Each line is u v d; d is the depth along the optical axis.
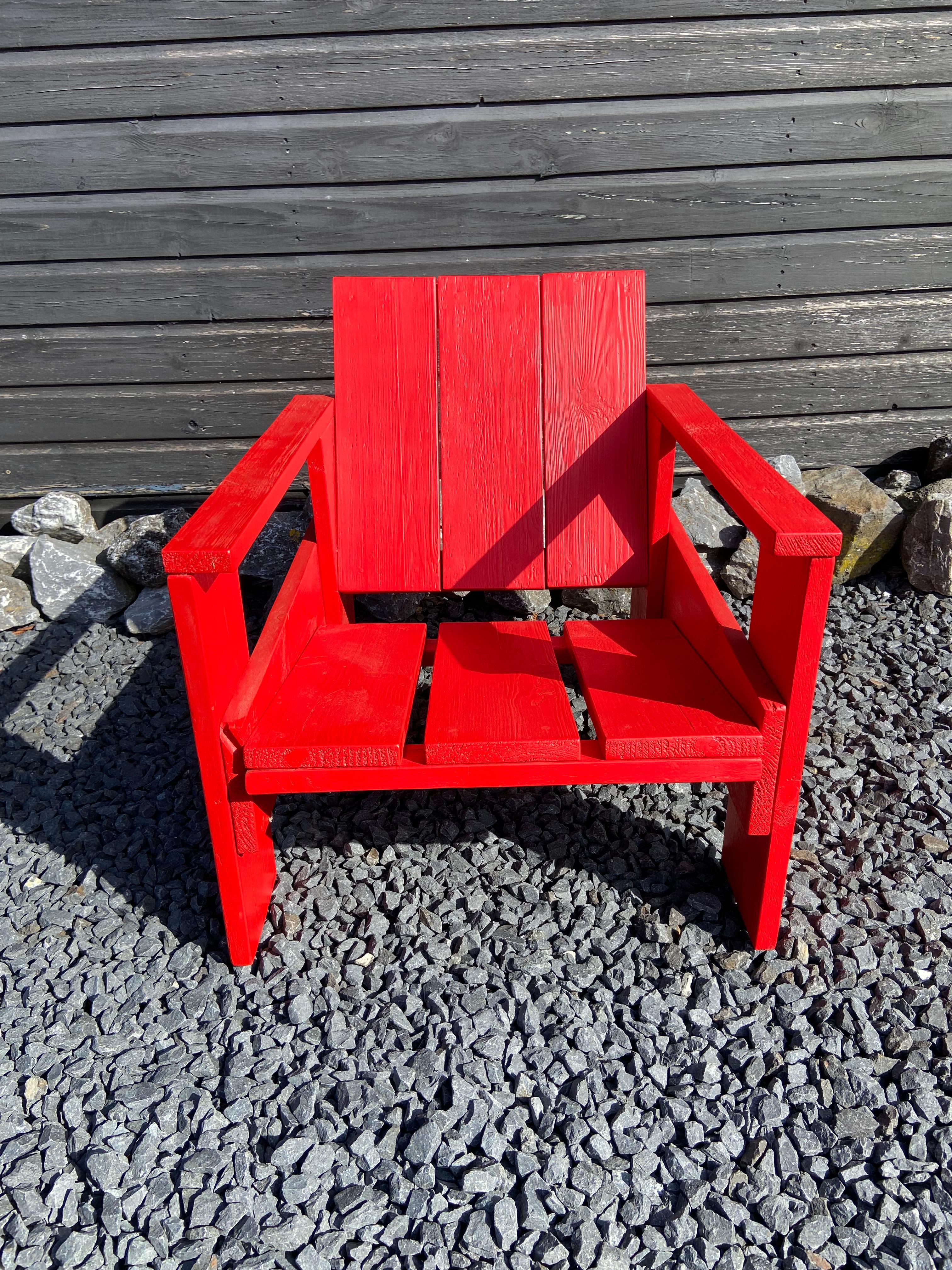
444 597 2.82
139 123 2.55
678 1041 1.49
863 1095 1.39
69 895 1.83
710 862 1.82
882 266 2.73
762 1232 1.23
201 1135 1.36
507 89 2.51
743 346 2.82
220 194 2.63
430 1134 1.33
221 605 1.46
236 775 1.46
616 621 1.91
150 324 2.79
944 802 1.97
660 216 2.65
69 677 2.58
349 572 2.04
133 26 2.45
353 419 2.01
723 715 1.48
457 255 2.70
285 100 2.52
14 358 2.82
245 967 1.64
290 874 1.85
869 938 1.66
